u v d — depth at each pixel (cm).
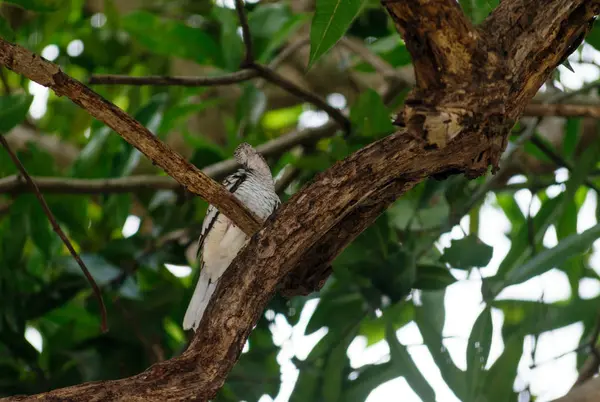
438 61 520
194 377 580
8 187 1127
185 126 1464
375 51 1172
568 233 1120
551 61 561
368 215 630
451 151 566
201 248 1014
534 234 1059
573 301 1102
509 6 557
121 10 1552
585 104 1185
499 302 1089
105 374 1175
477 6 761
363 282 1089
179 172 623
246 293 591
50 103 1645
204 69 1573
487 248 951
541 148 1160
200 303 974
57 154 1577
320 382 1098
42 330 1321
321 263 657
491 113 534
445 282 1046
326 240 645
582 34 572
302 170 1237
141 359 1191
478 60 525
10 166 1215
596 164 1220
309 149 1308
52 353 1180
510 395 935
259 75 1069
